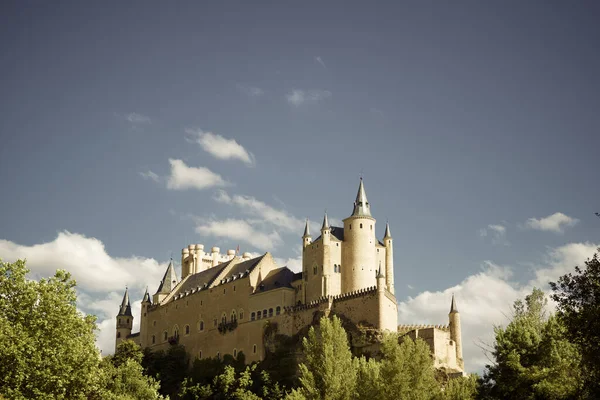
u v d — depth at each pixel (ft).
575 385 302.45
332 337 478.18
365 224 635.66
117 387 510.99
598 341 255.91
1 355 316.81
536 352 339.98
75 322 343.67
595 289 254.27
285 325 623.36
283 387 555.28
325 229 631.97
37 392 320.29
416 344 442.09
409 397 408.67
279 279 655.35
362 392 425.69
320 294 618.85
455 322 589.32
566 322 261.65
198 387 602.03
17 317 330.34
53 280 349.00
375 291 572.10
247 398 545.03
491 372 343.05
